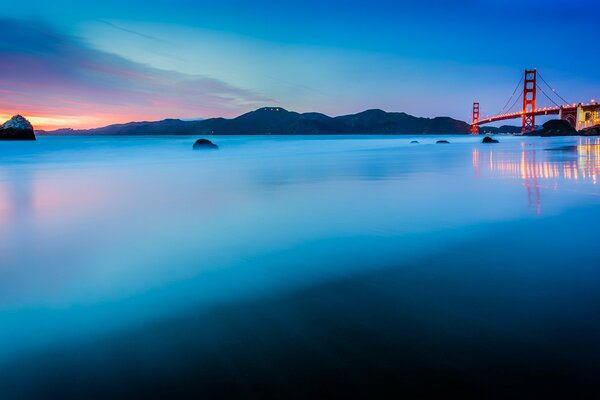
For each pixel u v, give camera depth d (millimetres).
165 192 7430
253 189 7695
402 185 8016
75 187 8367
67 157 20531
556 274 2812
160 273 3033
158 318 2264
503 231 4090
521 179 8750
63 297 2592
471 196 6480
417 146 33812
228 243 3867
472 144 38938
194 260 3342
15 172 12234
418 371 1708
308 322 2176
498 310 2258
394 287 2650
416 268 3020
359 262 3201
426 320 2162
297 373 1715
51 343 2004
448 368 1722
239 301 2486
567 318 2145
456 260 3188
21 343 2006
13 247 3795
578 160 14523
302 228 4430
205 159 18688
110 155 22047
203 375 1715
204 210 5578
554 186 7508
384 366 1749
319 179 9375
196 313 2324
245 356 1854
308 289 2656
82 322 2232
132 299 2545
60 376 1725
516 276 2793
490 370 1700
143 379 1694
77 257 3465
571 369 1690
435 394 1563
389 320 2174
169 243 3889
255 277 2912
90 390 1627
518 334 1985
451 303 2369
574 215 4828
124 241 3994
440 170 11266
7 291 2697
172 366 1784
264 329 2111
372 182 8602
